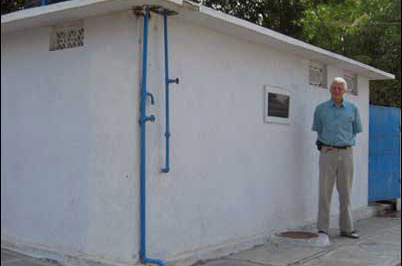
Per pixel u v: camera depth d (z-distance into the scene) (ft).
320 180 23.70
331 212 27.02
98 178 17.72
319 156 25.00
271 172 23.07
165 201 17.74
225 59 20.36
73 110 18.67
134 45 17.02
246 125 21.56
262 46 22.48
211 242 19.72
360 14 52.21
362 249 21.66
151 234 17.28
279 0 40.73
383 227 26.84
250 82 21.79
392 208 32.78
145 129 17.02
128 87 17.10
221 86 20.18
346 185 23.68
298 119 24.93
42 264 18.34
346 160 23.50
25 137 20.40
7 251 19.99
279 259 19.70
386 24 48.26
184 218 18.51
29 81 20.35
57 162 19.11
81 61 18.45
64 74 19.03
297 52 23.95
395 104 48.98
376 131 31.91
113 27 17.51
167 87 17.60
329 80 27.35
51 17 18.20
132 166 16.96
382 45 48.62
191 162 18.79
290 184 24.30
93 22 18.10
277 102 23.44
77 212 18.37
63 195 18.85
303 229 24.57
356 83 30.04
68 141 18.78
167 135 17.52
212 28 19.40
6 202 21.06
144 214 16.94
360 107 30.25
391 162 32.91
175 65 18.08
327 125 23.44
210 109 19.65
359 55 48.47
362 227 26.78
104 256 17.48
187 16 17.69
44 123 19.67
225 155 20.42
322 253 20.79
